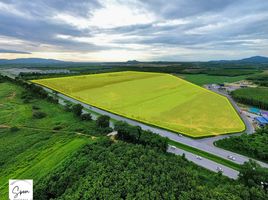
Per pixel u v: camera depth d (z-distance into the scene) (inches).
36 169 2546.8
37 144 3144.7
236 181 2308.1
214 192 1916.8
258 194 1898.4
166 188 1985.7
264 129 3752.5
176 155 2871.6
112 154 2524.6
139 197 1863.9
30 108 4771.2
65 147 3006.9
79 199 1895.9
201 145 3324.3
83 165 2412.6
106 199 1847.9
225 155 3011.8
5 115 4301.2
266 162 2869.1
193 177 2187.5
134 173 2178.9
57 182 2224.4
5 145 3137.3
